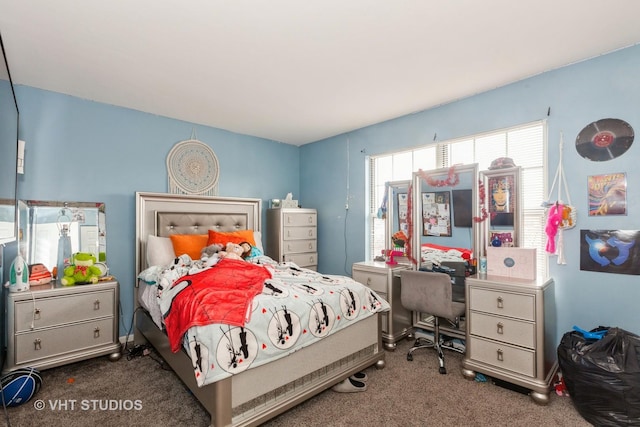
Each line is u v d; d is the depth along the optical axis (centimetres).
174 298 204
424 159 337
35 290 237
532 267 233
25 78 255
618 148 216
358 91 284
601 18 181
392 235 343
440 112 317
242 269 238
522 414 191
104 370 251
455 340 294
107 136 310
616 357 177
